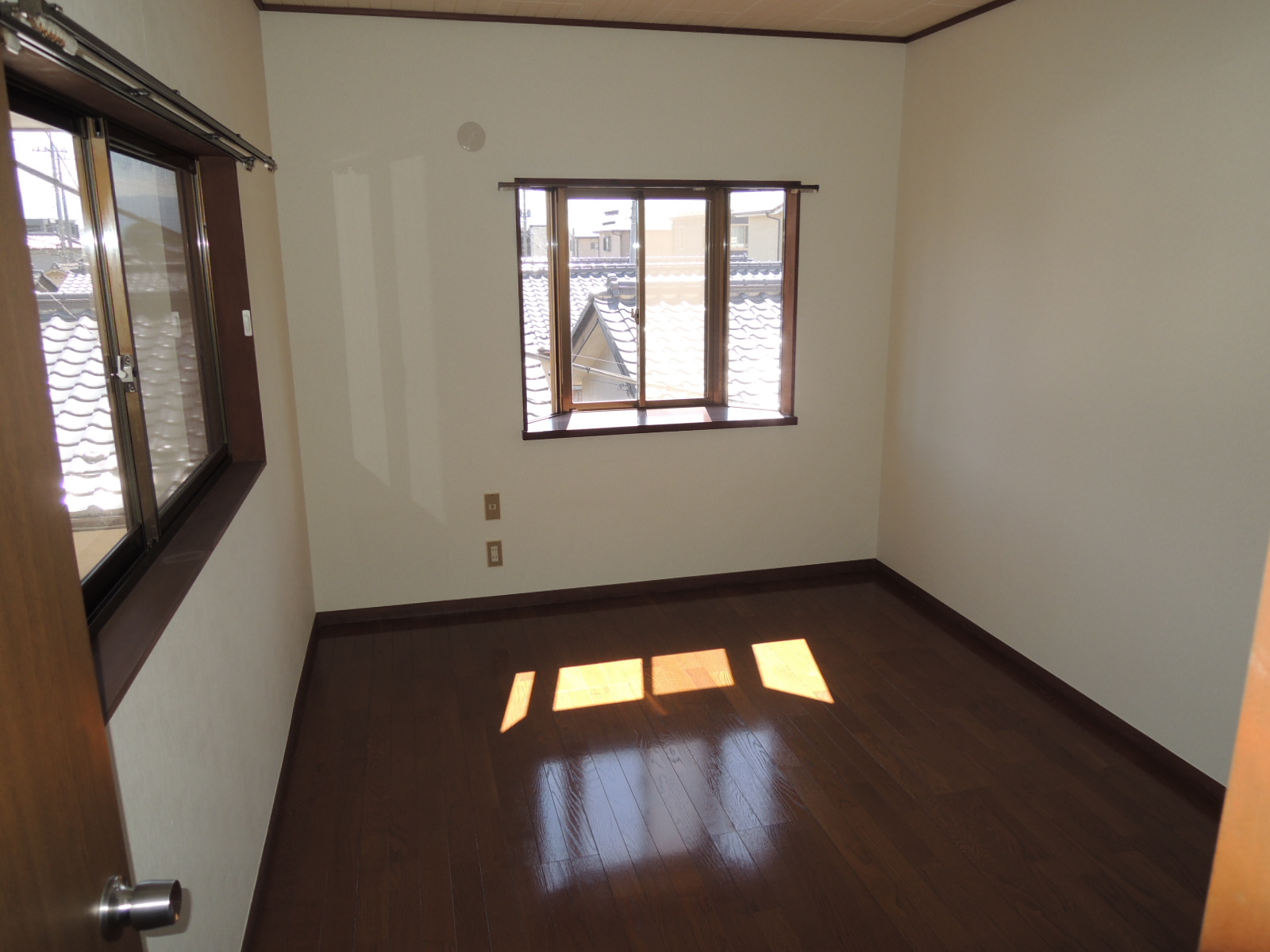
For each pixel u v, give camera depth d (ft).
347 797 8.29
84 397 5.15
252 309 8.55
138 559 5.63
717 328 13.12
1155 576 8.71
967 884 7.09
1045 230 9.90
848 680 10.56
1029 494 10.45
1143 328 8.64
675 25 11.49
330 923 6.73
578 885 7.11
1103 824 7.83
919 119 12.22
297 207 11.00
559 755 8.98
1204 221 7.89
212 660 6.00
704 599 13.12
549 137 11.51
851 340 13.24
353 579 12.27
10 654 2.12
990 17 10.63
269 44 10.56
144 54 5.51
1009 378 10.68
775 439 13.32
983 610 11.53
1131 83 8.61
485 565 12.66
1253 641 1.92
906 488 13.20
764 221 12.74
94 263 5.44
